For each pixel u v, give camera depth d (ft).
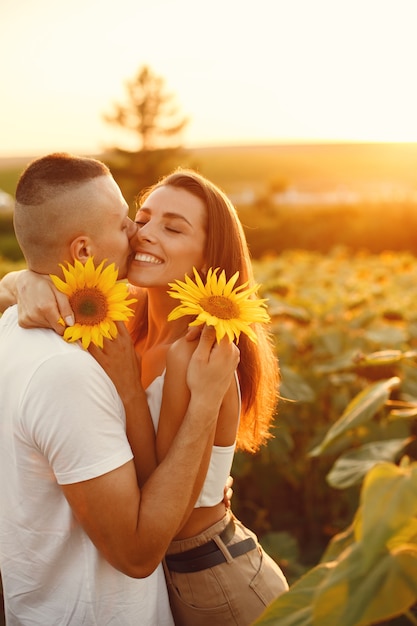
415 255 81.87
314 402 13.44
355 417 6.76
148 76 131.95
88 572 5.35
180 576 5.88
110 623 5.39
